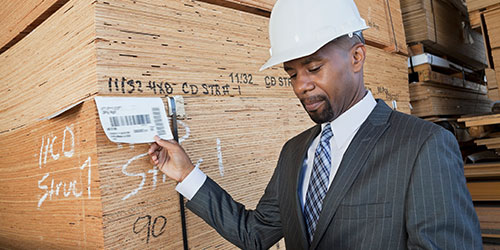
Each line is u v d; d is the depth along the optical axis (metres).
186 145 0.98
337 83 0.74
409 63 2.43
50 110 0.99
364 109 0.79
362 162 0.73
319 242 0.74
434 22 2.51
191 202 0.94
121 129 0.82
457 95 2.89
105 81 0.82
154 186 0.91
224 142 1.08
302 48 0.73
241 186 1.12
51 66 0.99
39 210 1.05
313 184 0.82
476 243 0.63
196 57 1.03
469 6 2.16
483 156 2.17
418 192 0.65
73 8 0.89
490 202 1.88
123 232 0.83
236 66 1.15
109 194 0.81
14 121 1.18
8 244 1.24
